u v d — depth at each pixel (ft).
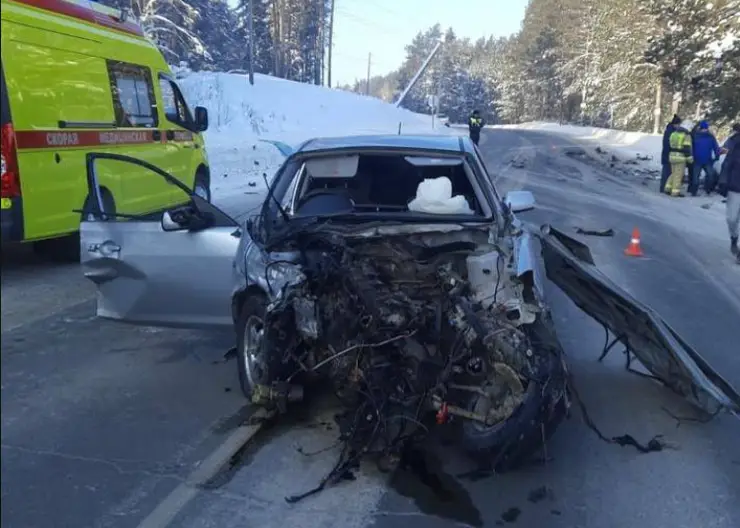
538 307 13.14
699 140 57.72
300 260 14.74
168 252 17.37
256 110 128.67
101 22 29.89
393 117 165.78
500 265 14.07
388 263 14.57
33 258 29.35
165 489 12.19
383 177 18.43
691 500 12.18
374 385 13.03
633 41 178.09
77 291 24.62
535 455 13.56
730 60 73.82
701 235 39.88
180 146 36.11
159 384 16.87
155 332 20.71
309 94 154.61
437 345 13.10
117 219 18.66
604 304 16.17
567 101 278.05
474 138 113.09
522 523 11.41
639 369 18.34
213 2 221.66
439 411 12.73
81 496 11.87
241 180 58.80
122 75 30.91
